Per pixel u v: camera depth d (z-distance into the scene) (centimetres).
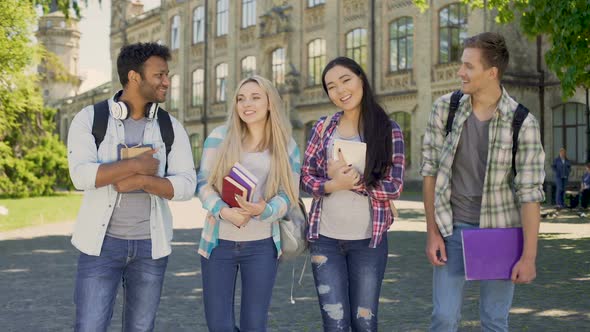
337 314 354
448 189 336
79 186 304
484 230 321
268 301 341
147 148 310
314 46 3341
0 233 1348
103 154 317
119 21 5384
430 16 2680
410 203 2092
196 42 4406
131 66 317
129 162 301
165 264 326
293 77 3378
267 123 352
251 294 337
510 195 332
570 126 2461
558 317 556
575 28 812
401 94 2798
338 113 380
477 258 319
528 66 2528
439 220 337
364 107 362
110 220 313
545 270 802
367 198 357
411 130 2784
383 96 2897
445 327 341
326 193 354
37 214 1881
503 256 320
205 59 4253
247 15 3900
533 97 2531
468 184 338
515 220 333
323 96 3247
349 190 356
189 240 1198
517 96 2484
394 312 586
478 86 322
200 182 344
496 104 330
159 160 317
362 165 351
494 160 326
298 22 3422
